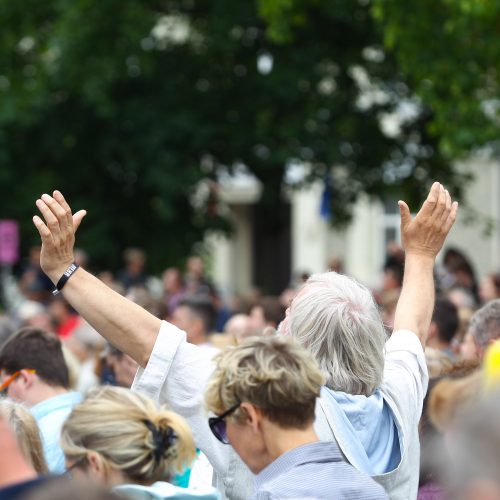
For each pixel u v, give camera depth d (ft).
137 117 165.07
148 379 28.76
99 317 29.19
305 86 159.84
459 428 13.66
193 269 127.85
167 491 24.82
